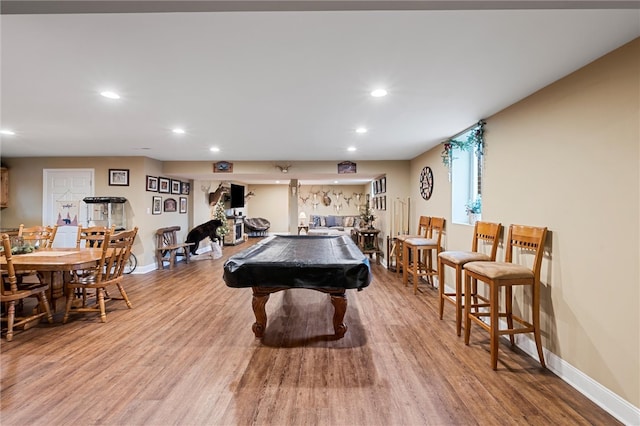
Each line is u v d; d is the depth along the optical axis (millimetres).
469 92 2521
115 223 5551
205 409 1891
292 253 3312
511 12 1479
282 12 1476
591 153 2012
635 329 1747
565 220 2229
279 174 6270
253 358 2525
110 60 1951
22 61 1952
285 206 12367
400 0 1189
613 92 1856
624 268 1805
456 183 4211
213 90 2467
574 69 2105
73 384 2146
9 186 5656
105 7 1234
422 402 1962
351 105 2836
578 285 2115
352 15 1503
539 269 2363
